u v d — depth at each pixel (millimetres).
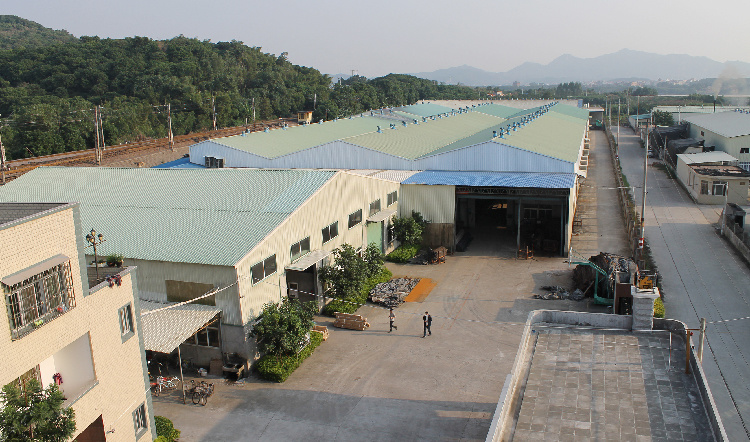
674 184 68125
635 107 183750
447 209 43375
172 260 25922
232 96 123688
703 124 85312
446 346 28047
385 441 20750
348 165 52031
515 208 50750
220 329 25812
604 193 65062
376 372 25703
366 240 38969
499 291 35375
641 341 18516
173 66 131375
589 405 15000
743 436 20578
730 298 33281
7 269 14305
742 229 42656
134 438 19469
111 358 18203
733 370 25062
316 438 21047
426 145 58625
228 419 22453
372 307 33500
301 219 30156
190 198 32438
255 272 26312
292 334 25156
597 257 35625
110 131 86000
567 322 19891
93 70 122250
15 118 82438
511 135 52156
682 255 41531
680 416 14359
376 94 153875
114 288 18344
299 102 138125
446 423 21703
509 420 14508
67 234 16250
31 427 13844
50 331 15594
